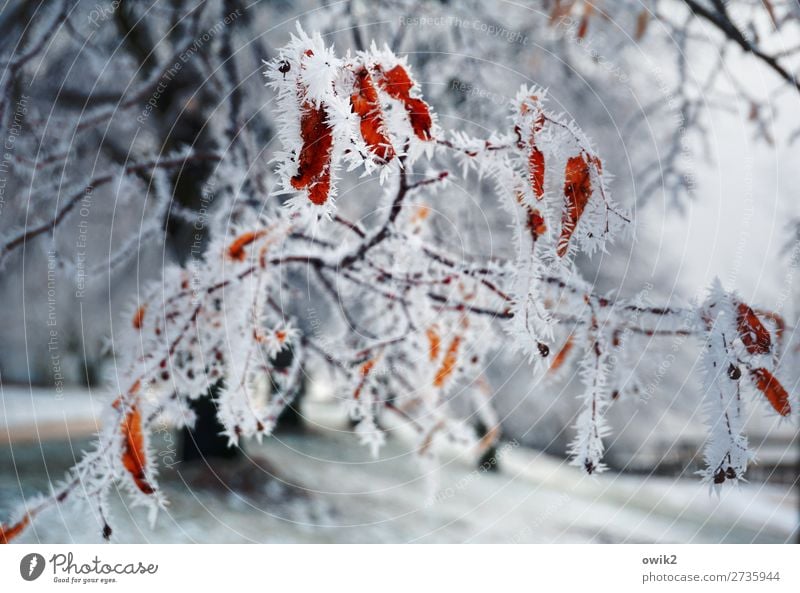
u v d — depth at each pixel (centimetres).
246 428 63
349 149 51
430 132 53
